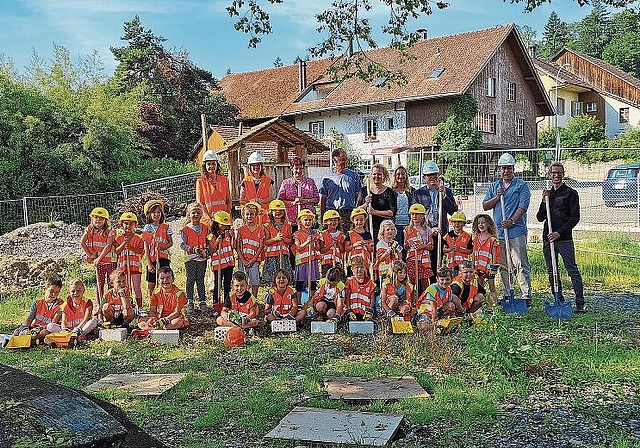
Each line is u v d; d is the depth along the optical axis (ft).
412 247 31.50
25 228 57.98
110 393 21.03
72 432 10.40
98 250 31.96
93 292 39.19
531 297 34.71
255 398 20.13
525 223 32.01
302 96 142.20
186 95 134.72
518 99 130.31
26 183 72.02
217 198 34.35
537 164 100.42
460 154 109.81
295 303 30.01
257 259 32.50
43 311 28.96
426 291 28.96
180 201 75.72
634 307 32.27
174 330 28.55
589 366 22.43
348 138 131.85
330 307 29.91
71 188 74.84
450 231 32.99
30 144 73.92
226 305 30.81
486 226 31.53
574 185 69.36
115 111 88.53
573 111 173.68
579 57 186.09
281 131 56.24
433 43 130.82
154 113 126.93
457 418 18.24
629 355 23.58
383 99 123.75
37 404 10.73
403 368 23.11
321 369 23.35
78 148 76.59
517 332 23.79
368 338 27.68
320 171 86.94
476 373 22.30
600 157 112.88
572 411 18.61
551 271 32.35
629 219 59.93
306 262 31.99
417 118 121.90
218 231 32.09
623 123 171.83
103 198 73.51
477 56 122.01
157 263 31.53
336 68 42.60
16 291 41.06
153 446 12.43
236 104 159.43
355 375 22.52
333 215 32.14
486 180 99.40
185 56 137.28
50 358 26.12
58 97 86.02
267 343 27.35
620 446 15.92
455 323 28.19
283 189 34.63
